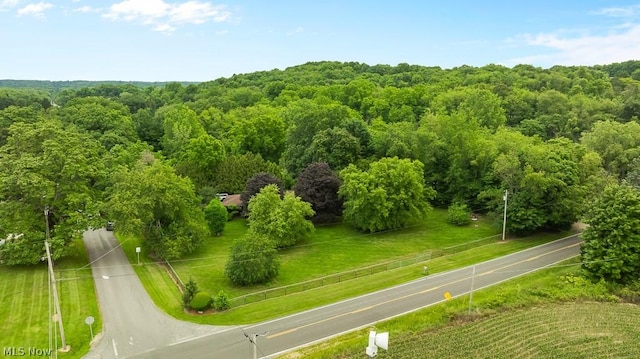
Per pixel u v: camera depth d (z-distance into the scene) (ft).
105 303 132.46
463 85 419.33
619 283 142.20
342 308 131.85
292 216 180.75
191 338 115.03
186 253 175.42
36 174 154.51
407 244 188.44
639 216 142.51
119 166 202.90
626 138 233.76
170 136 306.76
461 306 129.90
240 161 247.70
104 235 192.75
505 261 165.68
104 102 379.55
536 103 349.41
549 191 185.26
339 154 230.48
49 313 124.36
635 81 425.69
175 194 170.81
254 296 140.05
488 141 226.79
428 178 237.66
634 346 109.50
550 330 116.98
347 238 196.44
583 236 151.53
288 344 111.96
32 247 151.33
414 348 108.58
